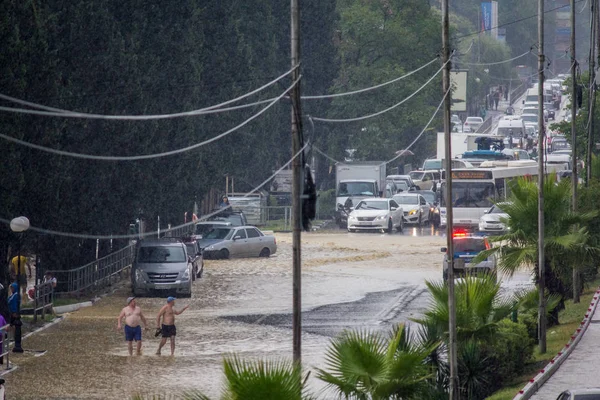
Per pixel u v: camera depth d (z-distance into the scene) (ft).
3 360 291.17
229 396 147.13
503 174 647.97
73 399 247.50
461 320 246.88
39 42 353.31
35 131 357.00
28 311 373.20
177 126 506.89
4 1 333.01
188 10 510.17
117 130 425.69
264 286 450.71
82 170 408.87
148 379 270.46
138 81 439.22
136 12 470.80
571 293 413.18
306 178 192.75
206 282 464.65
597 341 314.14
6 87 331.36
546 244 321.93
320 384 263.29
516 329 278.87
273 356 297.74
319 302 404.36
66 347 315.78
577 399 185.57
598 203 398.21
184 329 348.59
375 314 375.04
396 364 190.49
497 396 241.55
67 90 378.12
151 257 428.56
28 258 467.11
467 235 456.45
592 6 488.85
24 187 360.28
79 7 404.36
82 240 417.28
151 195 486.38
